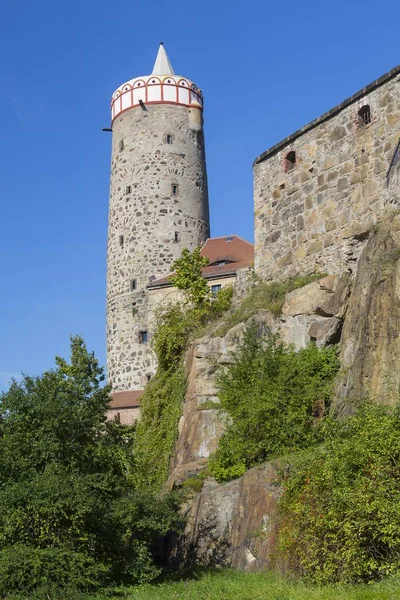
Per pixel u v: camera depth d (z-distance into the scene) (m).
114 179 52.34
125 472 23.11
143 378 47.72
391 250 21.89
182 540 22.53
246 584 16.81
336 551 15.18
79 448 21.31
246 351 24.45
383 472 14.72
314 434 21.02
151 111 51.72
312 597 13.76
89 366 24.05
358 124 25.69
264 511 19.19
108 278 51.53
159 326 34.47
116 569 20.89
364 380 20.64
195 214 50.97
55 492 19.06
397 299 20.06
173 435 28.72
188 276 37.00
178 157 51.31
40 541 18.97
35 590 17.45
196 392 27.75
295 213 27.88
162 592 18.09
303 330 24.67
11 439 20.67
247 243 46.88
